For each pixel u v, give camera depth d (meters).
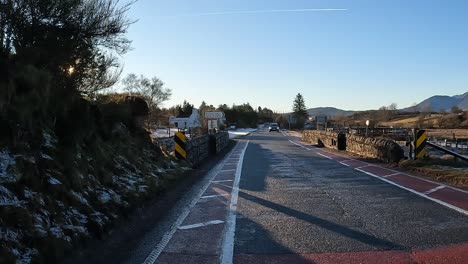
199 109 119.25
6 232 5.47
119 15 16.97
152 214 9.17
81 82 12.08
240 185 13.30
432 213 8.82
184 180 14.33
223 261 6.14
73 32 10.41
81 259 6.16
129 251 6.65
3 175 6.22
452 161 16.81
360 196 10.92
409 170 16.11
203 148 24.02
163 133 49.34
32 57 9.26
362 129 47.97
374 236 7.23
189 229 7.95
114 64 16.31
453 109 134.38
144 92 55.69
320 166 18.52
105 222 7.64
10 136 6.92
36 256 5.60
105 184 9.48
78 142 9.31
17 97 7.60
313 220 8.43
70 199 7.44
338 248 6.62
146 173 12.63
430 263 5.84
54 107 9.09
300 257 6.24
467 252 6.27
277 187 12.71
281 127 148.62
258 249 6.66
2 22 9.02
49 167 7.61
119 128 13.48
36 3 9.24
